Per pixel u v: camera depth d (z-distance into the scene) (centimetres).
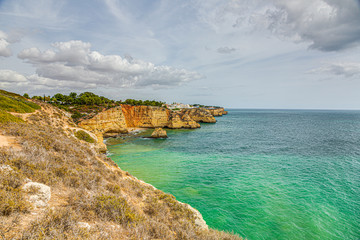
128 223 654
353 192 2222
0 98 2428
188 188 2361
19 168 745
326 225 1619
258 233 1517
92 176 995
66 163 1054
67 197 698
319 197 2102
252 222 1658
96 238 488
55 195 681
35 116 2575
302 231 1544
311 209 1859
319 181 2562
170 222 917
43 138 1295
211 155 4169
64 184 794
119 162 3569
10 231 401
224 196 2138
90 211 624
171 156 4081
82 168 1073
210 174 2880
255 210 1845
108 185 989
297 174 2850
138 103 12338
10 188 539
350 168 3133
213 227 1580
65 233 452
